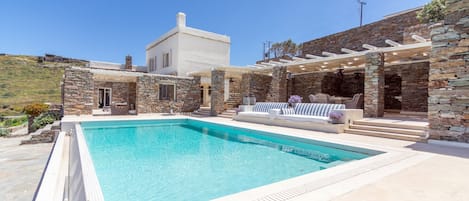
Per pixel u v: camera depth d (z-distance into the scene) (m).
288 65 14.65
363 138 7.61
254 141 8.96
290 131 9.08
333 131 8.73
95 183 3.36
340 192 3.18
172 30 20.31
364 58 11.89
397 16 13.92
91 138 9.57
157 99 17.39
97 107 21.36
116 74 15.79
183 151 7.36
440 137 6.59
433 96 6.79
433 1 12.11
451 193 3.18
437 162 4.69
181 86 18.47
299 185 3.42
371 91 10.62
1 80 30.19
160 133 10.83
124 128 12.07
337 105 9.80
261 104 13.05
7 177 5.77
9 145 10.20
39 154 8.29
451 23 6.50
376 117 10.39
